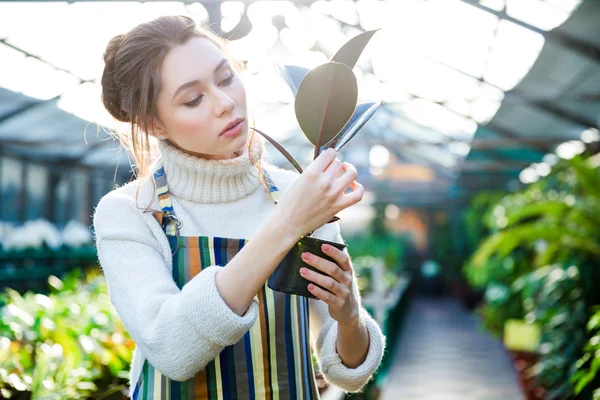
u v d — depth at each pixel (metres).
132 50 1.09
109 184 15.35
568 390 4.04
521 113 9.30
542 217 6.52
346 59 1.04
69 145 10.71
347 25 7.53
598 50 6.43
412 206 19.69
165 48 1.08
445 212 19.66
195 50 1.08
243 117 1.12
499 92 8.48
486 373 6.87
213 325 0.93
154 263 1.10
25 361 2.30
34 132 10.54
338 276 1.03
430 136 12.64
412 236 19.94
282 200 0.96
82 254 7.81
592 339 3.02
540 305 4.93
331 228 1.28
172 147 1.18
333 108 1.00
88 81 8.37
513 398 5.62
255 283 0.95
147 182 1.19
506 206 7.88
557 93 8.16
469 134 11.20
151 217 1.15
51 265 7.28
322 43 8.09
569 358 4.31
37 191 11.95
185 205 1.19
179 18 1.12
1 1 6.36
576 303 4.60
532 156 12.84
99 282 4.67
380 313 6.37
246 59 1.27
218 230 1.19
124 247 1.11
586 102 8.18
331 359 1.22
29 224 9.08
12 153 10.95
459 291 17.12
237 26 5.59
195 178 1.18
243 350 1.13
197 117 1.08
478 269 8.91
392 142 11.70
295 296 1.19
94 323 2.77
